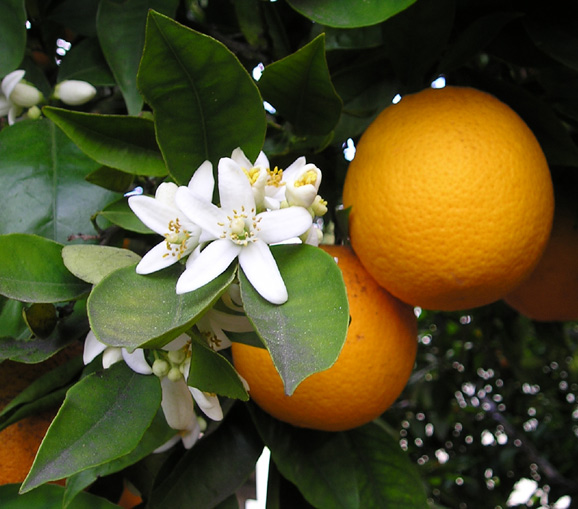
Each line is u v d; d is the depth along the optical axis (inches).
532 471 28.8
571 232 13.0
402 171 9.9
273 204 7.7
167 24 7.6
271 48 13.2
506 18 11.7
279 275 7.2
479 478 28.4
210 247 7.3
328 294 7.2
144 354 8.6
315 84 10.4
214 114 8.3
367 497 12.0
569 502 27.1
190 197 7.3
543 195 10.4
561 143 12.3
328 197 12.2
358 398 10.3
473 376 26.6
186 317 7.1
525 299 13.9
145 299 7.4
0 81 11.5
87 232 10.6
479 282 10.0
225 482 11.3
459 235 9.7
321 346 6.7
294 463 11.5
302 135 11.3
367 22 10.3
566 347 20.4
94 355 8.5
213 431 11.6
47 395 10.0
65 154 11.1
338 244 12.1
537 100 12.2
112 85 12.5
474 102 10.5
